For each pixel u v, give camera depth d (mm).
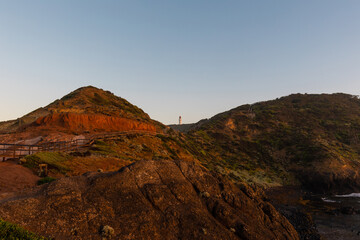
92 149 35844
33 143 38094
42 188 13359
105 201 13164
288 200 60031
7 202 10734
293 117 149000
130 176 15977
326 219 43750
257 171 90625
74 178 14859
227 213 17062
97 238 10836
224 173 75500
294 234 22141
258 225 18953
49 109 71375
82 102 81750
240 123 145125
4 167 17672
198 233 13984
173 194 16391
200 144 111562
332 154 91625
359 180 80500
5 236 8336
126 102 111375
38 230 9867
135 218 12875
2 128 64938
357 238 34656
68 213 11344
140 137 59844
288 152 105875
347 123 133625
